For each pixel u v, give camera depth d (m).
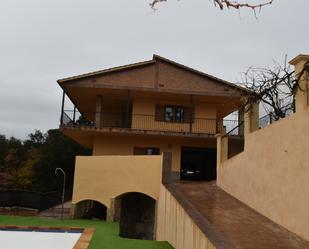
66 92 24.61
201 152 26.17
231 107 26.33
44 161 40.69
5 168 43.53
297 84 8.76
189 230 9.01
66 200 26.58
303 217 8.29
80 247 9.29
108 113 27.91
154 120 24.78
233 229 8.73
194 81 24.28
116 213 17.67
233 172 12.90
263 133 10.74
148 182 16.19
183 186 14.23
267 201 10.15
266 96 11.42
